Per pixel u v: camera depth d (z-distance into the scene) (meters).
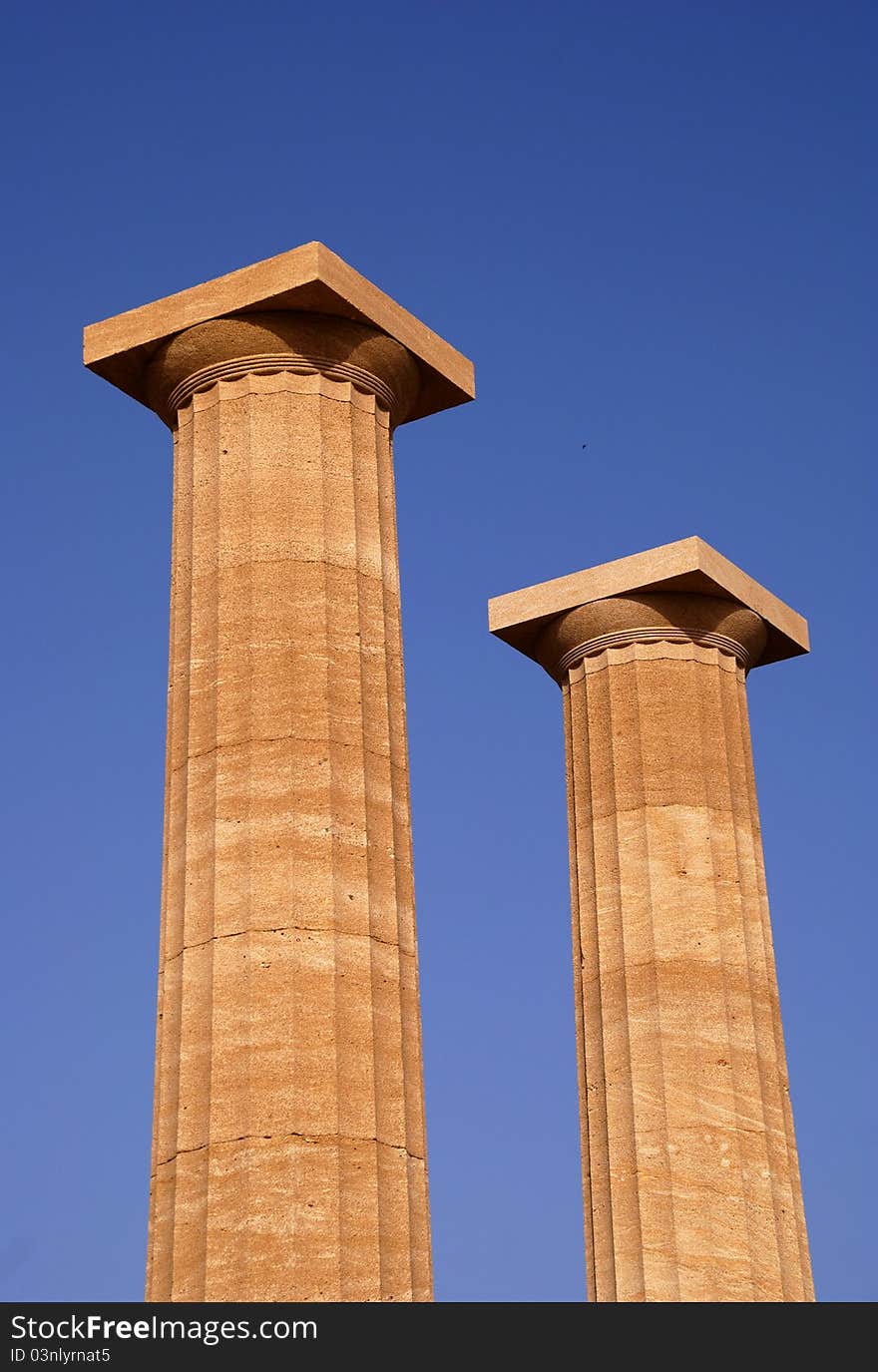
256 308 25.14
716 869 32.66
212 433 25.02
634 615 34.09
